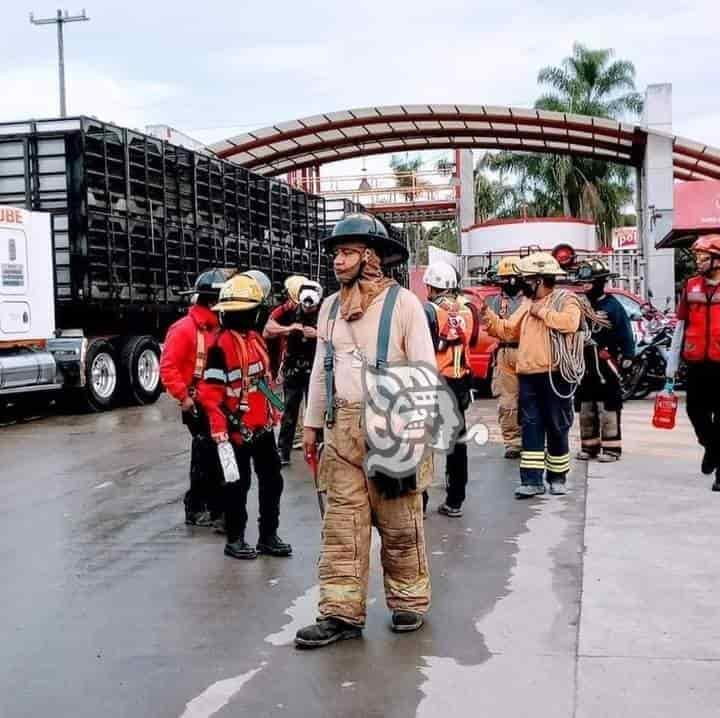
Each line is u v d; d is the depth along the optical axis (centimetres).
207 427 633
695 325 735
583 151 3062
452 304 692
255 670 418
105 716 377
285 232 2077
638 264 2720
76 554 624
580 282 866
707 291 729
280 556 607
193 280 1667
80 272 1397
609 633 446
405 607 459
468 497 759
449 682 398
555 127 2772
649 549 581
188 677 412
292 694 392
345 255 443
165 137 2503
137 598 526
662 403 789
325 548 453
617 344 869
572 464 874
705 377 731
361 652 435
